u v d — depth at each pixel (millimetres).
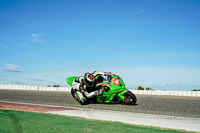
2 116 3586
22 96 9414
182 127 3633
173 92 12766
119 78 7277
